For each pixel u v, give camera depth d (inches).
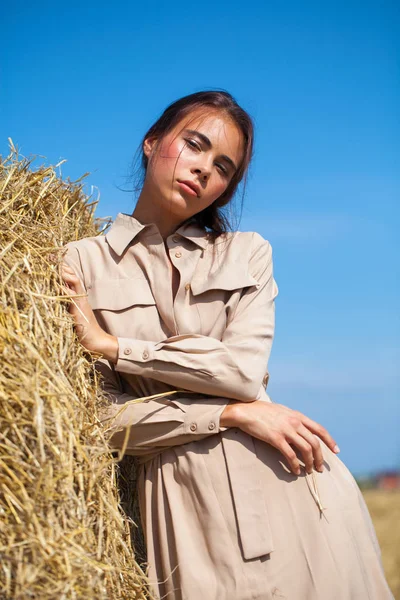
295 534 76.7
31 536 58.2
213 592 74.9
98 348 78.2
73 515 62.4
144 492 81.1
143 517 82.1
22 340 66.4
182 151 83.4
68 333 74.8
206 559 76.3
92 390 75.9
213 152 83.8
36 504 60.0
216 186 84.7
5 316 68.2
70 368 73.0
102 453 70.1
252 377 79.6
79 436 67.5
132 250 84.7
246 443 79.0
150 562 79.3
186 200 83.6
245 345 81.4
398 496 321.4
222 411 78.4
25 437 62.6
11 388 63.4
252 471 78.0
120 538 71.0
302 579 75.4
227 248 87.4
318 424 81.5
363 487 362.3
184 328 82.2
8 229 77.7
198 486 77.4
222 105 85.1
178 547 76.3
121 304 82.7
